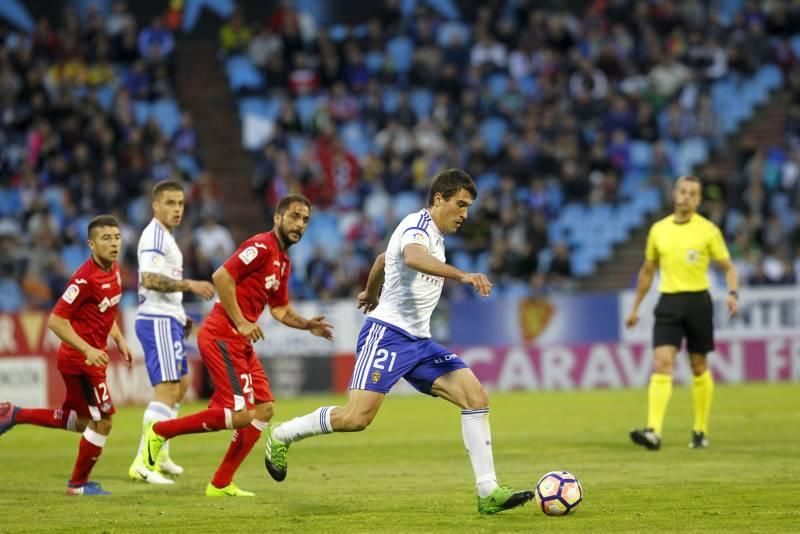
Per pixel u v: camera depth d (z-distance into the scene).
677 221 42.12
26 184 88.56
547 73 103.25
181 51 108.94
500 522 25.12
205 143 103.00
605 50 102.88
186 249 78.31
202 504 28.80
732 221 89.38
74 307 30.78
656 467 35.28
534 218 86.38
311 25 110.62
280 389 73.12
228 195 99.56
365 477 34.38
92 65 102.06
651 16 109.12
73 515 26.98
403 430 51.22
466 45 107.44
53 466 39.12
